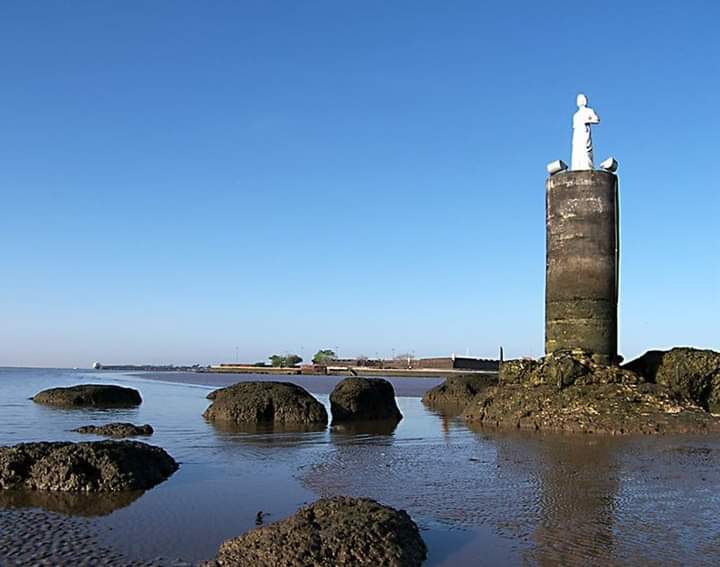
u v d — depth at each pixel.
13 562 9.02
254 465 16.31
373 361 119.62
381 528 8.95
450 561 9.09
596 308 25.16
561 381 24.12
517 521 10.96
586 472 15.04
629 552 9.40
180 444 19.98
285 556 8.40
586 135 26.17
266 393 27.11
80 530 10.55
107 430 22.08
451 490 13.27
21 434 21.78
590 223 25.30
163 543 9.90
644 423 21.84
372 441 20.72
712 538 9.99
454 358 107.62
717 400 25.31
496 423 24.59
